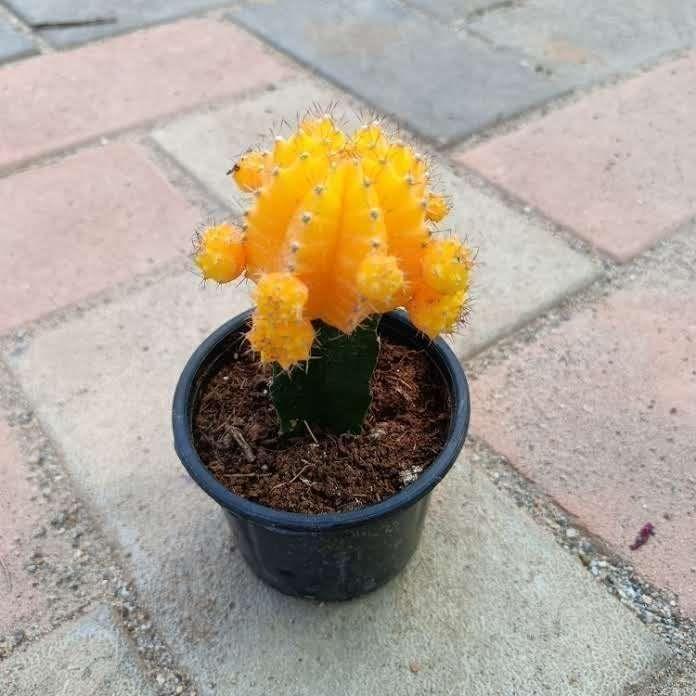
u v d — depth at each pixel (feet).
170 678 0.65
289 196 0.48
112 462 0.80
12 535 0.74
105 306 0.95
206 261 0.52
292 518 0.57
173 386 0.87
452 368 0.67
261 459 0.65
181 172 1.13
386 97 1.27
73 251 1.01
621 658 0.66
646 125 1.22
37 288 0.96
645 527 0.75
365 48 1.39
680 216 1.07
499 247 1.02
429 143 1.18
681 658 0.67
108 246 1.02
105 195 1.09
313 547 0.62
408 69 1.34
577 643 0.67
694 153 1.17
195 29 1.44
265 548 0.64
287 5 1.51
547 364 0.89
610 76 1.33
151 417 0.84
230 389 0.69
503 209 1.08
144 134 1.20
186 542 0.74
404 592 0.70
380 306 0.49
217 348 0.69
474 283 0.97
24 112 1.23
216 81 1.31
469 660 0.66
